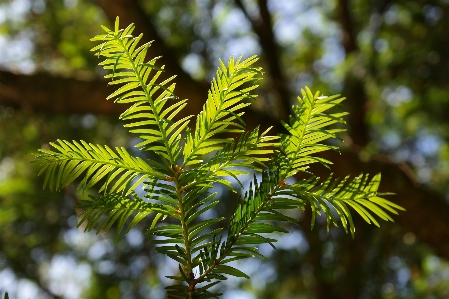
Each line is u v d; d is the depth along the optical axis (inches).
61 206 186.4
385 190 136.9
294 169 34.5
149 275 205.9
